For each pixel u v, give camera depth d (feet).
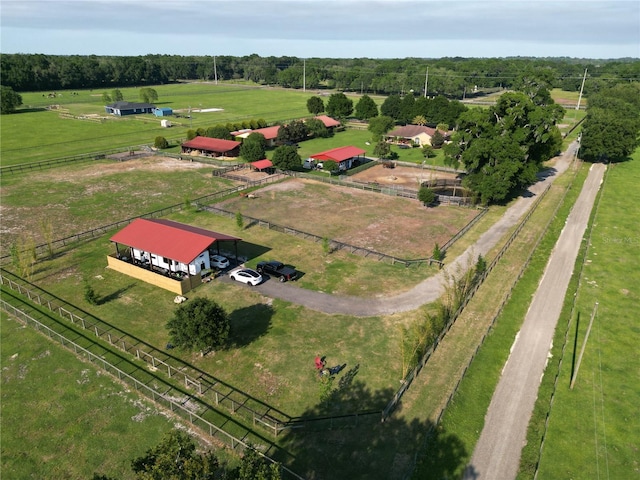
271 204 217.77
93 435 85.71
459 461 80.94
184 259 136.87
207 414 91.50
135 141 355.97
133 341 114.62
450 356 109.19
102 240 175.52
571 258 165.37
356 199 227.20
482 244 174.19
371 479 76.48
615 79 652.48
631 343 117.29
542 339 117.80
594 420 92.07
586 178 272.31
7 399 94.48
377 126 363.15
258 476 61.36
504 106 218.59
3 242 172.24
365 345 112.88
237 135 344.69
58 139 357.20
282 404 94.27
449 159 231.71
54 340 114.11
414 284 143.02
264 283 143.74
